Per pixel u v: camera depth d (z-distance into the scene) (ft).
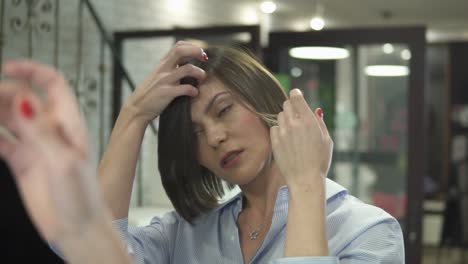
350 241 3.24
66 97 1.31
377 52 13.29
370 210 3.44
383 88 13.53
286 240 2.55
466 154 25.02
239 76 3.46
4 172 8.29
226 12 19.90
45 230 1.37
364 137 13.92
